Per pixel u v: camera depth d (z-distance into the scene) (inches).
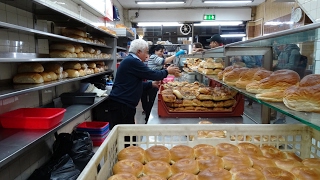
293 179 34.1
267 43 52.9
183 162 38.4
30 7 87.5
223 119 79.5
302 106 31.6
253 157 40.3
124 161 38.3
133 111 119.2
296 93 32.3
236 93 82.3
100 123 131.5
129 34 236.1
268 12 279.1
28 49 97.8
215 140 45.7
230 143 44.9
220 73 73.0
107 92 150.8
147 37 350.6
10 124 73.2
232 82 57.0
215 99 82.7
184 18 331.0
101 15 211.6
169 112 82.7
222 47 67.6
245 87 50.1
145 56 125.9
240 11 323.9
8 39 84.4
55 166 79.9
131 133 44.3
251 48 60.6
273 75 42.6
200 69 111.6
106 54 184.1
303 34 35.5
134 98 117.6
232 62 92.3
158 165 37.9
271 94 38.5
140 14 334.0
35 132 70.4
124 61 115.6
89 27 137.9
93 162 28.2
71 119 87.4
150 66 167.0
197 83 122.0
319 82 34.8
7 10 83.4
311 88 31.9
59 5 132.0
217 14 326.6
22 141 63.2
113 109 116.2
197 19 329.4
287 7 227.5
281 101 37.8
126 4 310.3
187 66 179.3
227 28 342.6
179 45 324.8
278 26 249.8
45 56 102.5
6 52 80.1
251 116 81.3
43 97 109.0
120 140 44.2
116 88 117.1
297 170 35.8
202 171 35.6
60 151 91.9
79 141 92.6
